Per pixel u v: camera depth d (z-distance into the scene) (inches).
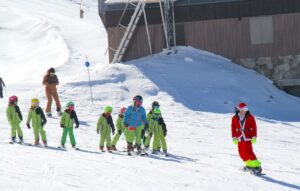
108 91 2053.4
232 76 2359.7
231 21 2576.3
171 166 966.4
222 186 795.4
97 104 1926.7
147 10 2630.4
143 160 1034.7
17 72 4119.1
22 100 1969.7
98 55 4207.7
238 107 917.8
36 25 5408.5
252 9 2551.7
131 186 749.9
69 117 1178.6
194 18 2600.9
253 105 2100.1
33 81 3400.6
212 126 1648.6
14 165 867.4
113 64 2362.2
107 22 2662.4
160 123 1147.3
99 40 4781.0
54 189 688.4
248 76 2454.5
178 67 2362.2
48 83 1707.7
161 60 2437.3
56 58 4328.3
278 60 2539.4
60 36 4901.6
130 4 2645.2
